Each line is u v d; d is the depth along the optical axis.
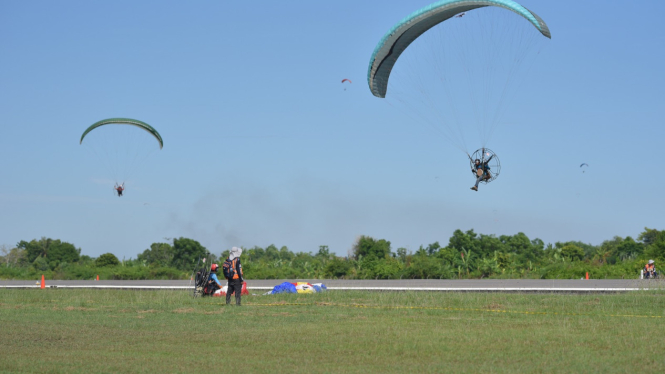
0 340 12.43
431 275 50.03
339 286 27.64
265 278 56.47
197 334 13.05
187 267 68.75
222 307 18.03
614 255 71.94
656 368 9.44
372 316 15.54
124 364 9.99
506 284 27.88
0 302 21.27
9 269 61.81
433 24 24.25
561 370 9.37
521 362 9.97
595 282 27.86
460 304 17.77
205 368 9.68
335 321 14.70
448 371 9.38
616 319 14.49
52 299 22.19
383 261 55.94
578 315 15.34
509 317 15.15
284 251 91.19
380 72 26.17
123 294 24.06
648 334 12.34
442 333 12.67
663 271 38.94
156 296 22.45
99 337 12.76
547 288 23.16
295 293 21.83
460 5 22.08
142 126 35.38
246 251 71.38
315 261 63.72
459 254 60.97
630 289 21.86
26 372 9.50
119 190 35.44
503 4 21.55
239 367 9.73
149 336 12.84
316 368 9.63
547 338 12.02
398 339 12.04
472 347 11.20
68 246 92.38
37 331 13.56
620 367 9.52
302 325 14.09
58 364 10.01
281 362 10.12
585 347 11.14
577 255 77.00
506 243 79.50
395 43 24.88
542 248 80.19
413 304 17.98
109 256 70.50
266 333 13.02
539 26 20.42
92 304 19.84
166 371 9.47
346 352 10.90
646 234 72.06
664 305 16.77
